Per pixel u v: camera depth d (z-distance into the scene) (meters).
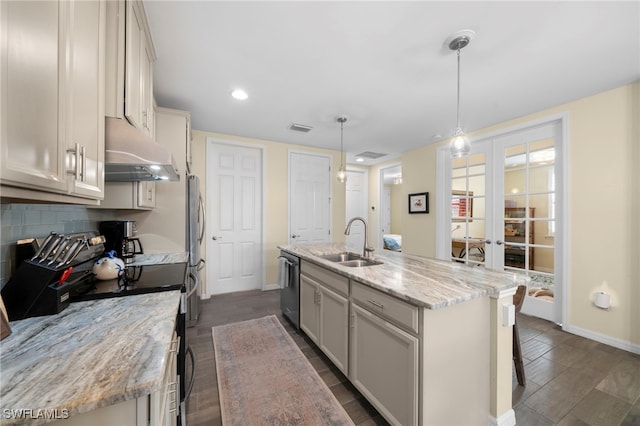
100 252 1.80
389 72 2.15
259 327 2.79
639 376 1.96
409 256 2.44
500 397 1.48
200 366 2.10
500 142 3.35
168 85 2.38
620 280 2.38
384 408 1.46
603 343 2.45
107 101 1.26
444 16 1.54
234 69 2.12
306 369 2.06
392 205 7.88
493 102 2.70
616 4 1.43
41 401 0.56
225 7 1.49
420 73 2.16
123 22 1.33
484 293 1.34
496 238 3.40
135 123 1.47
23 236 1.15
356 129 3.58
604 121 2.46
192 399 1.73
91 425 0.62
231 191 3.96
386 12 1.52
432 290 1.34
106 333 0.89
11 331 0.89
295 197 4.41
